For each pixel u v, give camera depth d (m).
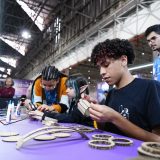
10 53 14.20
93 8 6.62
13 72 19.83
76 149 0.50
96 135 0.65
